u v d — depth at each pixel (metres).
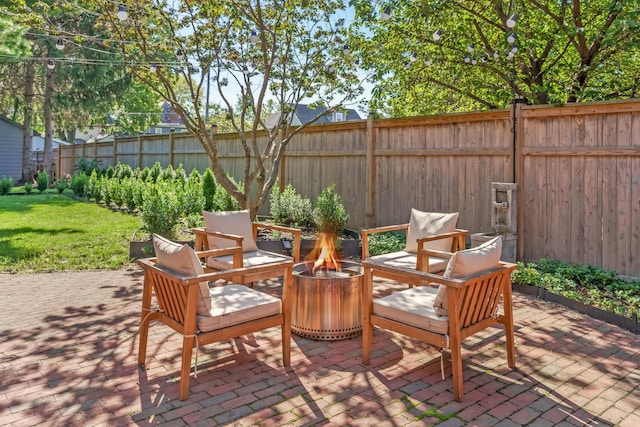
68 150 21.20
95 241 7.10
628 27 5.46
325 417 2.47
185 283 2.61
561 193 5.51
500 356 3.33
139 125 28.45
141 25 6.44
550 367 3.14
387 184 7.40
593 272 5.07
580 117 5.33
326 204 6.75
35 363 3.12
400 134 7.20
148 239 6.85
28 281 5.25
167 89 6.79
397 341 3.62
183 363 2.65
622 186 5.04
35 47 16.91
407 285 5.20
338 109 7.97
